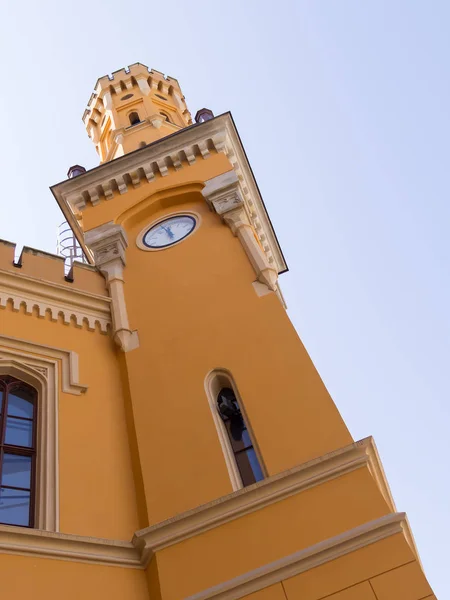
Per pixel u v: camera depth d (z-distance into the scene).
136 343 14.44
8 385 12.73
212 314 14.44
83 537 10.09
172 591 9.77
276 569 9.53
